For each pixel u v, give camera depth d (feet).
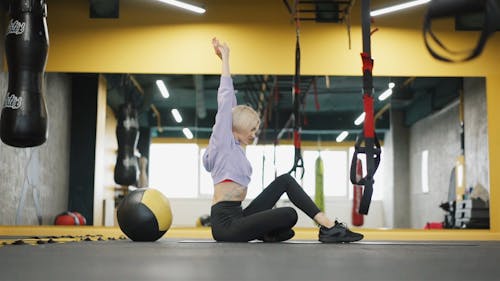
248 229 9.82
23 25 11.73
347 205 35.40
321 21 22.77
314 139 34.32
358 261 5.98
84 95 27.04
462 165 28.48
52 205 25.93
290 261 5.91
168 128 29.76
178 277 4.41
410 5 20.80
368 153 9.09
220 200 10.11
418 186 37.35
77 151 26.81
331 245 9.34
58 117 26.11
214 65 22.74
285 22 22.84
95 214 26.73
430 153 36.50
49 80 25.49
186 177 30.01
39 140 11.87
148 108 29.55
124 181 26.27
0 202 21.21
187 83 28.94
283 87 30.25
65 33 22.72
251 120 10.12
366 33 9.27
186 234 19.72
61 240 11.96
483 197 25.53
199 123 29.78
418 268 5.28
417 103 33.47
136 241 11.57
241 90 30.50
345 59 22.76
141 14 22.84
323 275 4.60
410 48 22.89
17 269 5.05
